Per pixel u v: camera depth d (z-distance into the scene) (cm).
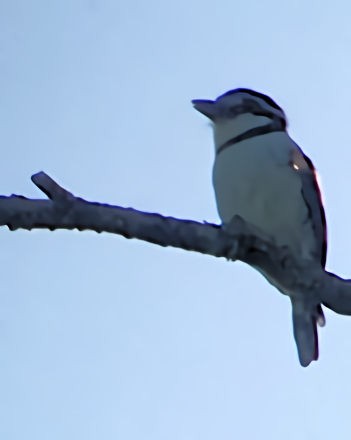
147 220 602
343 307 641
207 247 637
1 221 570
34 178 581
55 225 577
